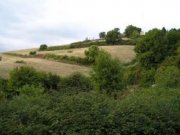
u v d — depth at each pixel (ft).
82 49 372.38
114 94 58.23
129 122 40.78
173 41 267.18
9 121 40.27
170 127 42.93
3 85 200.95
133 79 219.00
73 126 39.52
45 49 411.54
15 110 43.34
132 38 426.10
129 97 50.57
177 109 48.24
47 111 42.27
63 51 367.04
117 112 42.16
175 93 59.98
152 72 199.93
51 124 40.14
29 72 203.10
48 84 200.85
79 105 42.73
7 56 364.17
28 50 414.82
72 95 46.44
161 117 43.57
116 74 179.42
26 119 41.75
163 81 89.10
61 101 44.78
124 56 346.95
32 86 169.07
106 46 384.88
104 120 40.19
